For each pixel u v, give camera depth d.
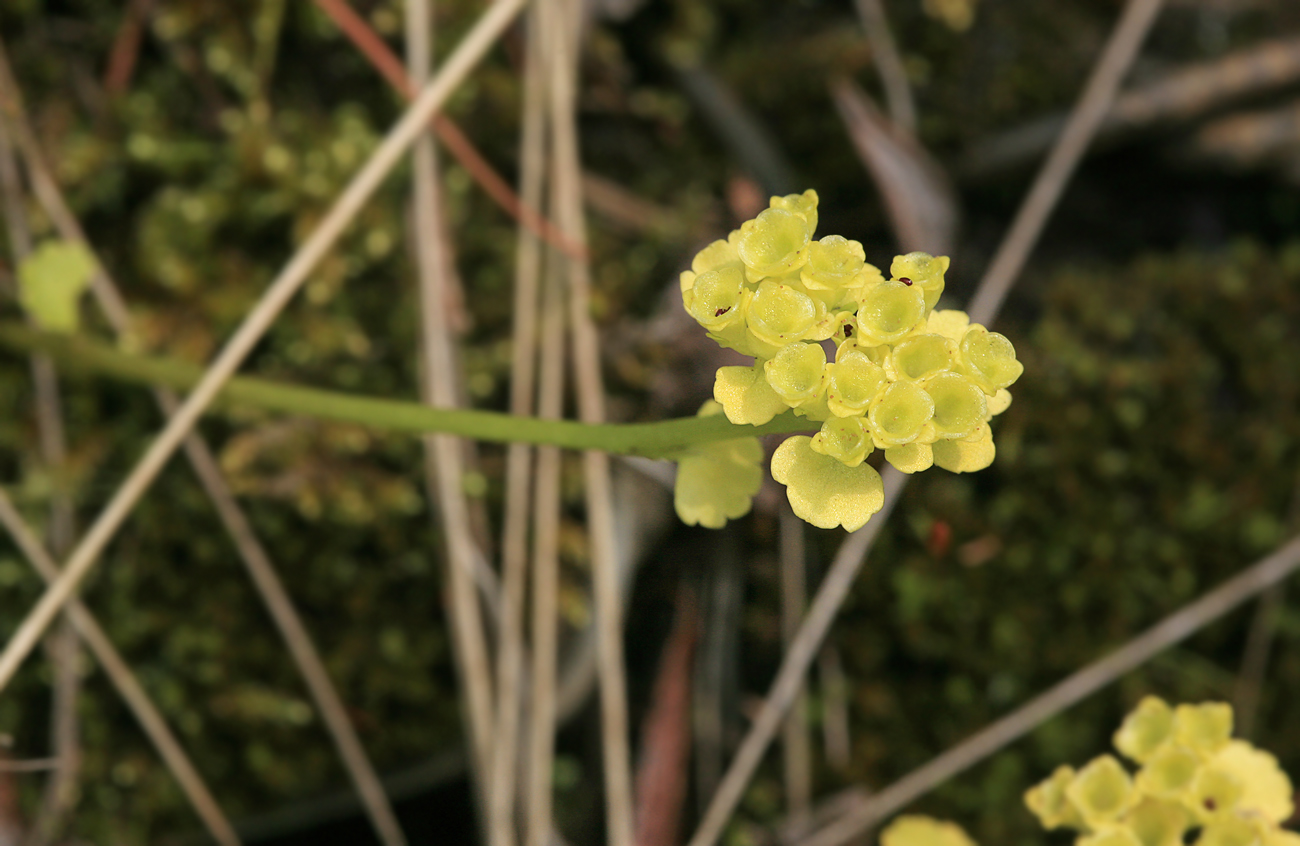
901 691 0.41
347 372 0.40
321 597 0.39
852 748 0.40
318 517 0.39
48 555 0.37
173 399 0.38
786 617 0.37
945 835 0.32
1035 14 0.46
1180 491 0.42
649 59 0.45
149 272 0.39
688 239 0.42
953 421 0.26
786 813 0.39
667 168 0.44
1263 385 0.42
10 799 0.36
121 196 0.40
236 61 0.41
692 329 0.40
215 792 0.38
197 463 0.36
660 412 0.40
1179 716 0.30
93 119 0.41
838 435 0.26
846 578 0.35
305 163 0.40
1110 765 0.30
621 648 0.37
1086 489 0.41
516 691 0.34
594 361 0.36
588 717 0.39
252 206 0.40
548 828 0.34
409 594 0.40
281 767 0.38
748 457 0.28
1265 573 0.38
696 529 0.38
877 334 0.26
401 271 0.41
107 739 0.38
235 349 0.33
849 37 0.45
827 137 0.45
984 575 0.40
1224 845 0.29
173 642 0.38
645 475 0.38
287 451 0.38
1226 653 0.42
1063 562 0.41
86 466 0.38
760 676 0.39
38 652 0.38
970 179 0.45
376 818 0.34
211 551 0.38
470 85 0.42
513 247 0.42
